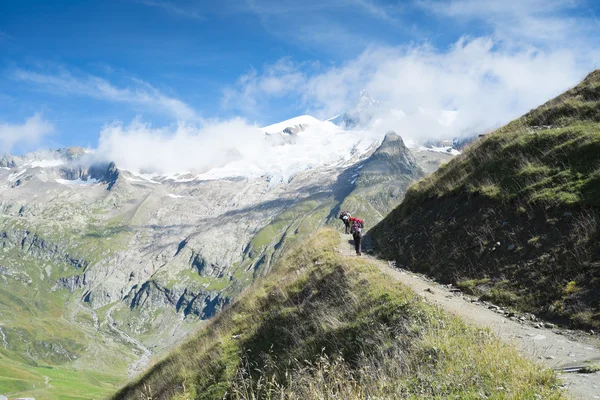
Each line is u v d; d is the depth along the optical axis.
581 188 13.86
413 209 23.88
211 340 20.64
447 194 21.17
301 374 10.46
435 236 18.95
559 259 12.37
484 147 22.69
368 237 27.27
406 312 11.28
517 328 10.64
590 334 9.58
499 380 6.88
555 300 11.34
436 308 11.15
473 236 16.62
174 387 17.52
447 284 15.52
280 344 15.14
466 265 15.66
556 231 13.31
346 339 12.09
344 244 26.16
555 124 20.34
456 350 8.34
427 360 8.41
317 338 13.36
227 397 14.03
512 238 14.74
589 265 11.37
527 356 8.27
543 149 17.84
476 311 12.23
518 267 13.46
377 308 12.39
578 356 8.32
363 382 8.85
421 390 7.20
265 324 17.36
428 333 9.55
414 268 18.38
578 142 16.28
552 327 10.48
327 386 8.94
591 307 10.32
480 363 7.60
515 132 21.72
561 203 13.88
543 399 6.14
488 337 8.92
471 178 20.33
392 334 10.71
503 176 18.27
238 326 19.89
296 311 16.67
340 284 16.00
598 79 21.78
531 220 14.62
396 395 7.31
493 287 13.46
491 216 16.64
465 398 6.59
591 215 12.52
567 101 21.39
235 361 16.16
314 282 18.19
